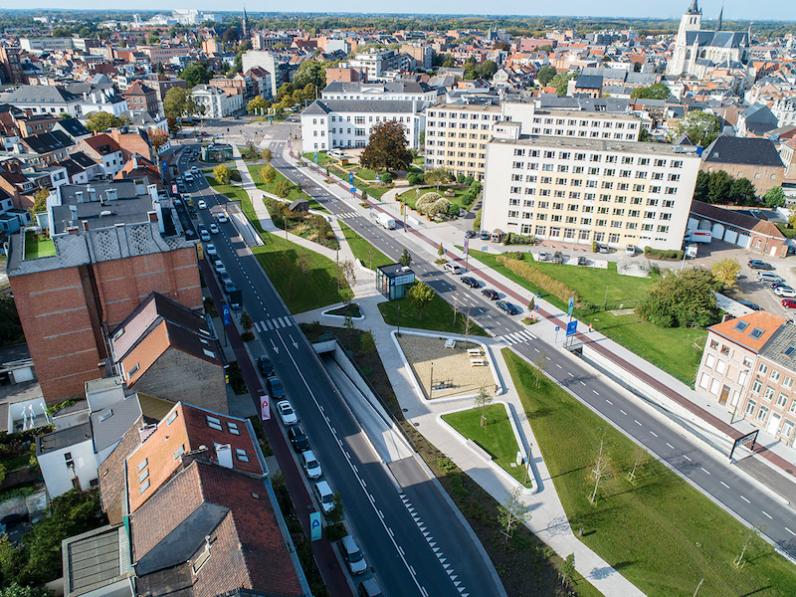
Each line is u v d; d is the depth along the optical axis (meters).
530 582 65.19
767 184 198.88
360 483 78.75
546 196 157.12
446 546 69.56
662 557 68.81
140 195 103.81
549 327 119.12
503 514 71.94
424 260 147.88
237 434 63.78
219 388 80.56
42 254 83.25
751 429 90.81
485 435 87.56
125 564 55.38
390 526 72.12
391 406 93.44
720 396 96.81
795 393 85.00
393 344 110.50
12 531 69.81
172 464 56.25
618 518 74.06
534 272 139.38
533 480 78.50
